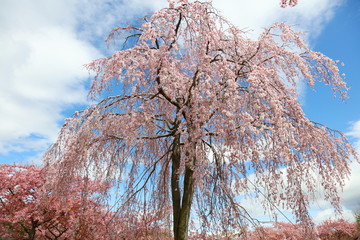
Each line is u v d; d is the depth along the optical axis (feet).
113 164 20.06
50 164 18.06
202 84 15.26
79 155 17.56
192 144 16.26
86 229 21.54
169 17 18.01
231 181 17.93
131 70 17.71
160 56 17.51
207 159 17.13
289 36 18.39
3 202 26.68
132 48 18.40
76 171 17.95
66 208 24.12
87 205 20.63
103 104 18.98
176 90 19.99
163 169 21.93
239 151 15.33
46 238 29.30
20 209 25.89
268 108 15.38
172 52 18.67
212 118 17.71
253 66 16.11
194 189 18.85
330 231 40.50
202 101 15.75
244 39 20.36
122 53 18.62
